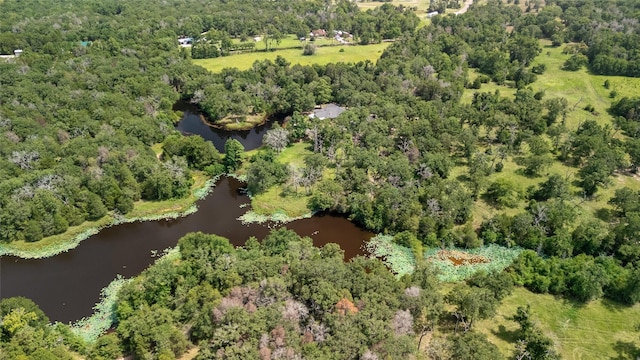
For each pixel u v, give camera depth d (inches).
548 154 5457.7
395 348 2618.1
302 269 3115.2
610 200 4421.8
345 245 4146.2
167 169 4854.8
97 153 4889.3
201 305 3056.1
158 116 6220.5
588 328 3134.8
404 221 4163.4
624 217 4210.1
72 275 3799.2
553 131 5634.8
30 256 4015.8
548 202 4232.3
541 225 4057.6
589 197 4635.8
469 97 7288.4
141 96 6663.4
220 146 6102.4
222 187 5128.0
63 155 4987.7
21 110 5585.6
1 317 2915.8
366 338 2677.2
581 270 3410.4
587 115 6476.4
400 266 3848.4
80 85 6545.3
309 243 3688.5
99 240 4247.0
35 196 4224.9
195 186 5078.7
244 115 6668.3
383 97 6560.0
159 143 5861.2
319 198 4532.5
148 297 3218.5
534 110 6048.2
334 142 5516.7
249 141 6254.9
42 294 3592.5
